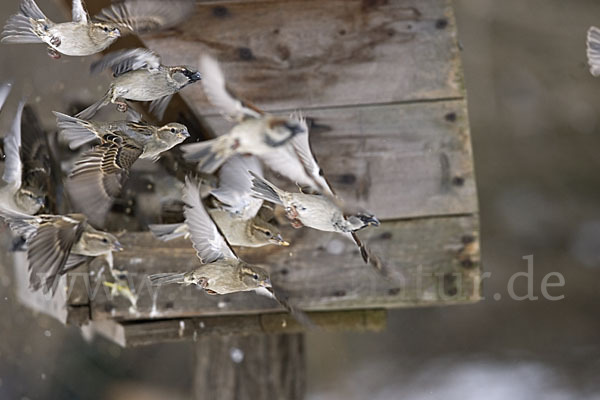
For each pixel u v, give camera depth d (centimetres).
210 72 642
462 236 1020
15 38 775
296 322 1027
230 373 1268
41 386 2234
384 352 2639
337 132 1038
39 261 738
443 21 1063
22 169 910
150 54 782
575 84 2728
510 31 2716
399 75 1052
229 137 673
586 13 2658
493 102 2781
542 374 2392
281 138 674
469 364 2520
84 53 777
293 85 1050
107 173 745
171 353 2569
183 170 1031
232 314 1014
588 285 2739
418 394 2373
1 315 2153
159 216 1060
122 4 816
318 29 1062
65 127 780
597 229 2791
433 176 1028
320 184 708
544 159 2864
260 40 1059
